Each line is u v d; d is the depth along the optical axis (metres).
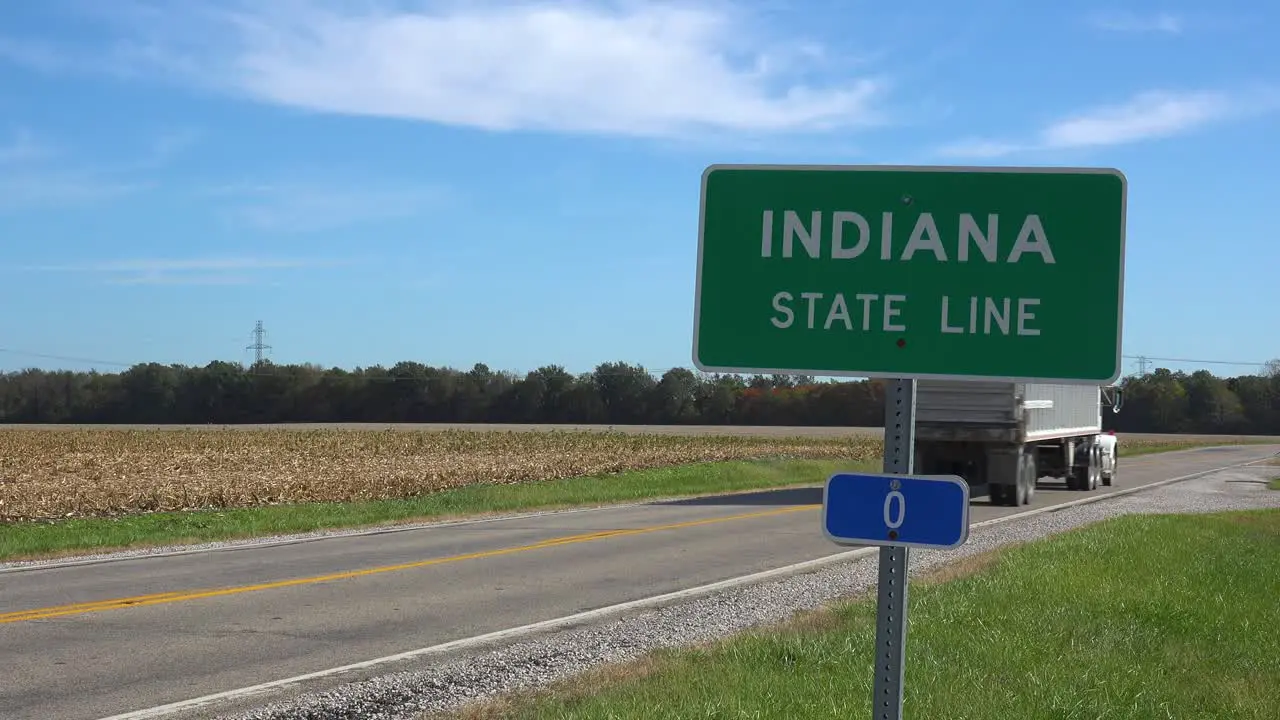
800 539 18.38
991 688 7.09
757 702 6.77
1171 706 6.79
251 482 29.83
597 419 113.44
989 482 26.03
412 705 7.56
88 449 50.91
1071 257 3.86
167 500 25.19
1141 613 9.82
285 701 7.67
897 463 3.93
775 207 4.06
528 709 7.08
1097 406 34.06
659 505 26.61
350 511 24.38
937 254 3.94
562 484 33.28
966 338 3.91
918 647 8.30
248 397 114.12
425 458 44.25
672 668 8.05
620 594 12.48
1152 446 81.06
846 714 6.45
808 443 64.50
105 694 7.82
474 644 9.64
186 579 13.34
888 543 3.75
